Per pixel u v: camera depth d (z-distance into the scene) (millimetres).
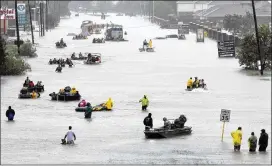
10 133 134125
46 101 180000
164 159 109812
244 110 170625
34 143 124125
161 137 131125
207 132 138375
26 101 179625
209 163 107625
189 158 111688
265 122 152500
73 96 182000
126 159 110188
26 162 104812
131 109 169500
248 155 115188
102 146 121875
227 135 135250
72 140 123688
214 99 189750
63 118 154125
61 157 111188
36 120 151000
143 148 120375
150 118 134375
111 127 143250
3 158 109312
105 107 167250
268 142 127438
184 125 144250
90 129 140500
